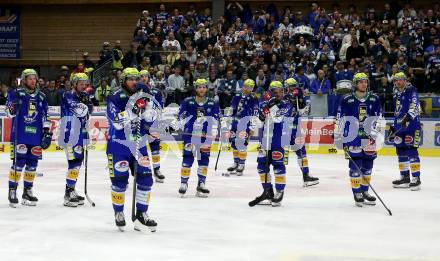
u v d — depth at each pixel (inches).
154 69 814.5
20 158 361.1
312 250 261.6
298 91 453.1
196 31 941.8
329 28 883.4
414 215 347.6
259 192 434.0
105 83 799.1
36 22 1107.3
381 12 981.2
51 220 322.3
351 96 374.9
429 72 783.7
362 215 346.0
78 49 1103.0
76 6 1101.1
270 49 844.0
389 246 270.5
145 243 271.0
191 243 272.2
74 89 363.9
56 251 254.5
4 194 412.8
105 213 343.6
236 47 860.6
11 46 1107.3
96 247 262.4
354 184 374.6
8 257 244.2
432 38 854.5
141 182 294.2
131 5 1091.9
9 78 1063.6
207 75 796.6
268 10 986.7
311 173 546.3
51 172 541.0
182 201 390.9
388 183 489.4
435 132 719.1
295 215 344.2
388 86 757.9
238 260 242.5
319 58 813.2
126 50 1094.4
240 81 767.7
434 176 535.5
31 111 362.0
